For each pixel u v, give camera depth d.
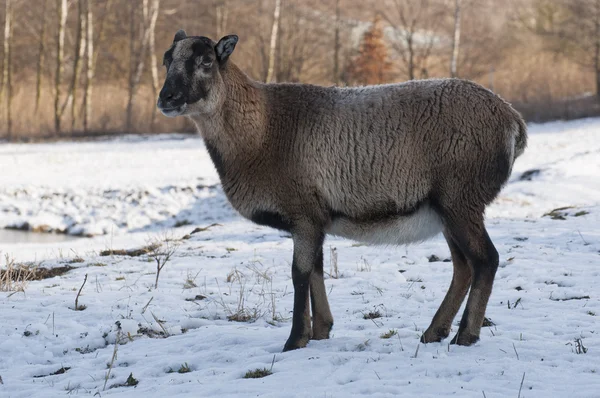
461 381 5.45
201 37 6.52
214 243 13.42
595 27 46.59
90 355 6.96
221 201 21.53
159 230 19.62
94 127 42.44
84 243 16.61
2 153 32.34
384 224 6.41
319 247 6.57
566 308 7.73
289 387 5.47
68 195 22.48
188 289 9.34
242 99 6.55
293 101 6.59
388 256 11.01
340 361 6.11
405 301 8.38
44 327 7.57
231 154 6.58
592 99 42.12
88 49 41.84
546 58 50.53
